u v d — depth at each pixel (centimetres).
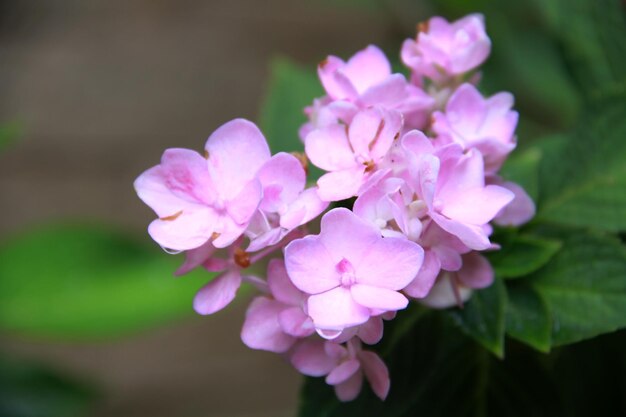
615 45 45
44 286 59
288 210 34
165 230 35
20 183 95
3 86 101
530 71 54
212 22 108
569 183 41
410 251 33
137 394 87
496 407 39
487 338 36
